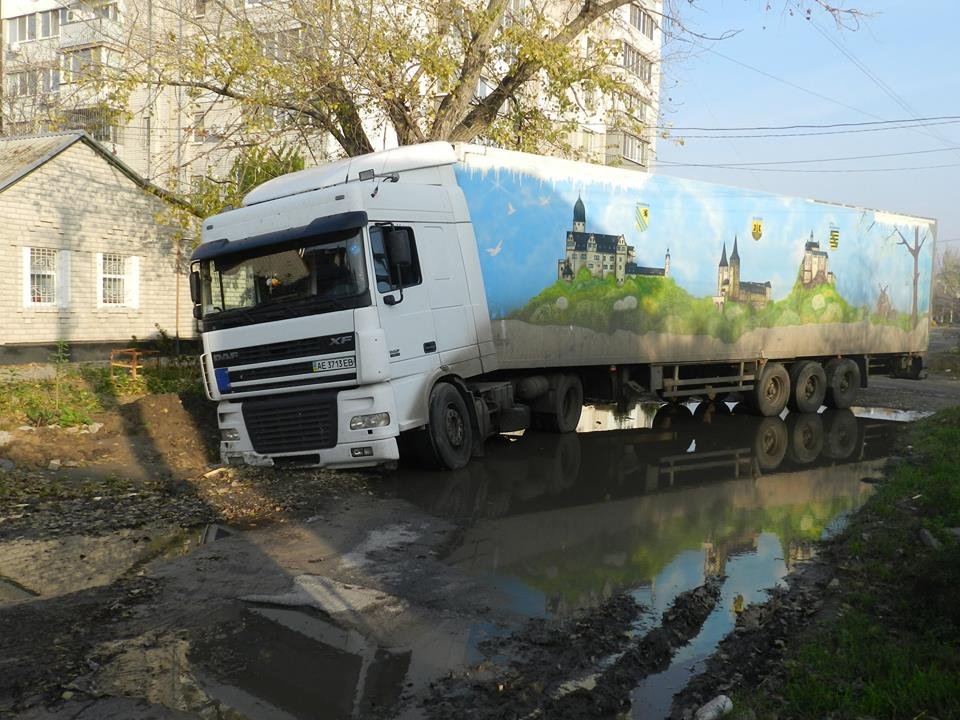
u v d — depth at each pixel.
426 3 14.29
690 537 7.39
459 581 5.96
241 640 4.84
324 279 8.62
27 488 8.42
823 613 5.46
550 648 4.85
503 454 11.17
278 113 15.41
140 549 6.51
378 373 8.47
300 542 6.70
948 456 10.45
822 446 12.51
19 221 18.42
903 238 18.42
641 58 16.97
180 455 10.48
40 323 18.98
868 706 3.97
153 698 4.12
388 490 8.73
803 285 15.93
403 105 14.88
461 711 4.07
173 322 22.03
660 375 13.55
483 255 10.58
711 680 4.54
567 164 11.80
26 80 28.59
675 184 13.50
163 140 21.61
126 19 16.42
